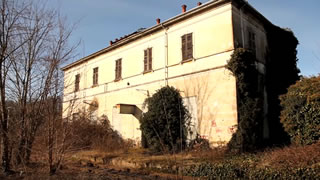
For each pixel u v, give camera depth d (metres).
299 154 8.20
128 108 17.34
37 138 8.88
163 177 9.23
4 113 8.41
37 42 9.08
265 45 15.61
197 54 14.27
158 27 16.47
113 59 20.72
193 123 13.92
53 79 8.91
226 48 12.96
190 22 14.88
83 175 8.75
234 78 12.36
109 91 20.64
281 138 13.91
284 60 15.88
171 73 15.57
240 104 12.10
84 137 14.92
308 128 9.54
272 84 15.02
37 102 8.90
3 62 8.50
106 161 12.52
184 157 11.28
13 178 7.76
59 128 8.98
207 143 13.01
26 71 8.88
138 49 18.27
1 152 8.54
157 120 13.95
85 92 23.30
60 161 9.00
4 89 8.47
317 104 9.46
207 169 9.23
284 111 10.54
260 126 12.30
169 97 14.34
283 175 7.50
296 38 16.33
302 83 10.29
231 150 11.50
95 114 21.70
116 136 18.89
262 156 9.52
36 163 9.16
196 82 14.11
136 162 11.22
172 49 15.71
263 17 15.02
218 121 12.75
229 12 13.06
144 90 17.28
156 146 13.56
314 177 6.93
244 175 8.38
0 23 8.43
